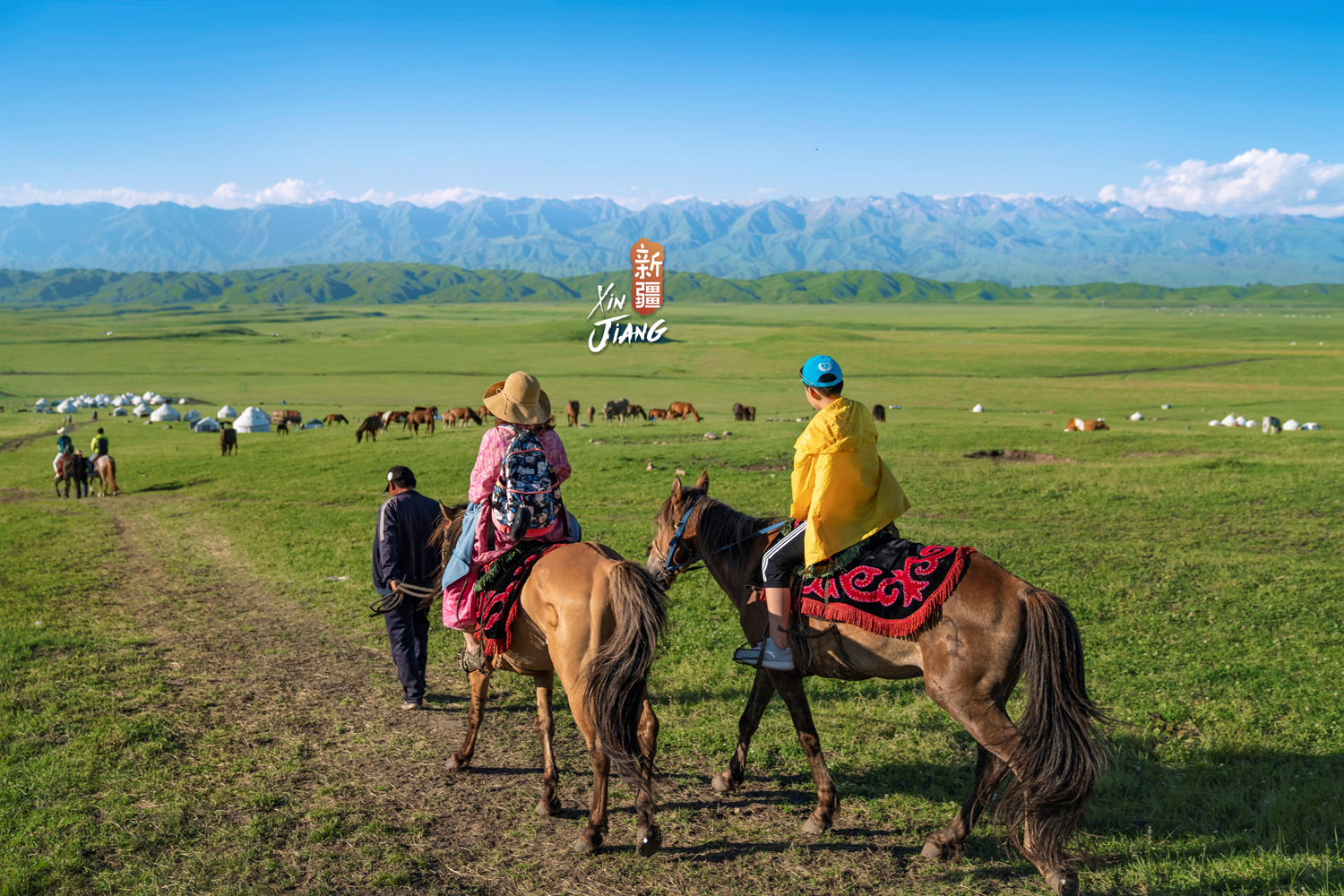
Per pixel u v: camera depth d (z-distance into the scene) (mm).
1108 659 8719
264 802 5988
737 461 27250
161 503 27172
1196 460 23703
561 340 174375
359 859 5266
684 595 12047
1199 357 115750
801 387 93812
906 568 4992
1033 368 107875
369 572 14328
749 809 5953
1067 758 4410
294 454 37094
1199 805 5797
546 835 5617
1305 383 87625
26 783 6176
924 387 85500
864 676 5273
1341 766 6148
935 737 6957
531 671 5758
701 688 8305
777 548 5441
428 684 8789
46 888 4895
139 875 5035
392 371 115625
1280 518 16766
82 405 79812
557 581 5289
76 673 9023
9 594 13516
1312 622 9750
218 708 8008
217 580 14734
